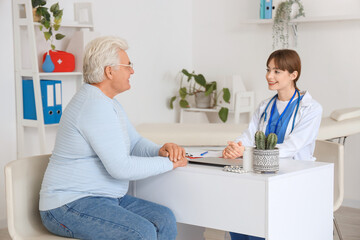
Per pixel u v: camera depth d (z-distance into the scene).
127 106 4.80
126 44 2.14
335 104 4.62
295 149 2.43
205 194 2.07
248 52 5.13
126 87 2.13
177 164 2.14
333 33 4.57
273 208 1.91
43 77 3.97
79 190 2.01
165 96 5.29
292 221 2.02
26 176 2.13
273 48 4.93
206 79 5.46
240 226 1.98
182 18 5.41
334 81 4.61
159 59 5.15
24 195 2.11
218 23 5.33
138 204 2.19
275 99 2.66
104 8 4.48
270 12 4.73
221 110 5.00
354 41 4.46
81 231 1.96
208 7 5.39
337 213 4.28
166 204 2.20
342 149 2.63
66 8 4.13
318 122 2.53
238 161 2.18
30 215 2.13
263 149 1.97
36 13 3.72
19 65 3.77
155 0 5.05
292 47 4.82
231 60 5.26
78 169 2.02
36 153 4.02
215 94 5.33
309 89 4.75
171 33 5.28
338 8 4.49
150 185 2.24
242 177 1.95
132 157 2.07
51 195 2.02
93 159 2.05
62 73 3.87
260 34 5.03
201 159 2.23
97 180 2.05
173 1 5.28
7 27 3.73
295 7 4.60
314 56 4.70
